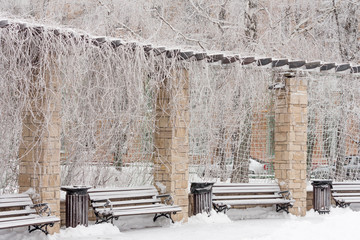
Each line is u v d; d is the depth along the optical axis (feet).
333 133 49.96
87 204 30.63
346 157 50.65
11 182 31.91
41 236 27.81
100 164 35.50
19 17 30.68
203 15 50.34
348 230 29.07
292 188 38.88
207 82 36.42
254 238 28.55
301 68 36.94
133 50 32.55
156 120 34.83
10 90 29.09
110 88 32.22
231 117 39.65
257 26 54.13
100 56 30.89
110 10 48.52
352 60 54.75
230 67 36.58
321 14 56.59
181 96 34.50
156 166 34.88
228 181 43.57
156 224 34.17
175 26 53.16
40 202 28.53
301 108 39.29
